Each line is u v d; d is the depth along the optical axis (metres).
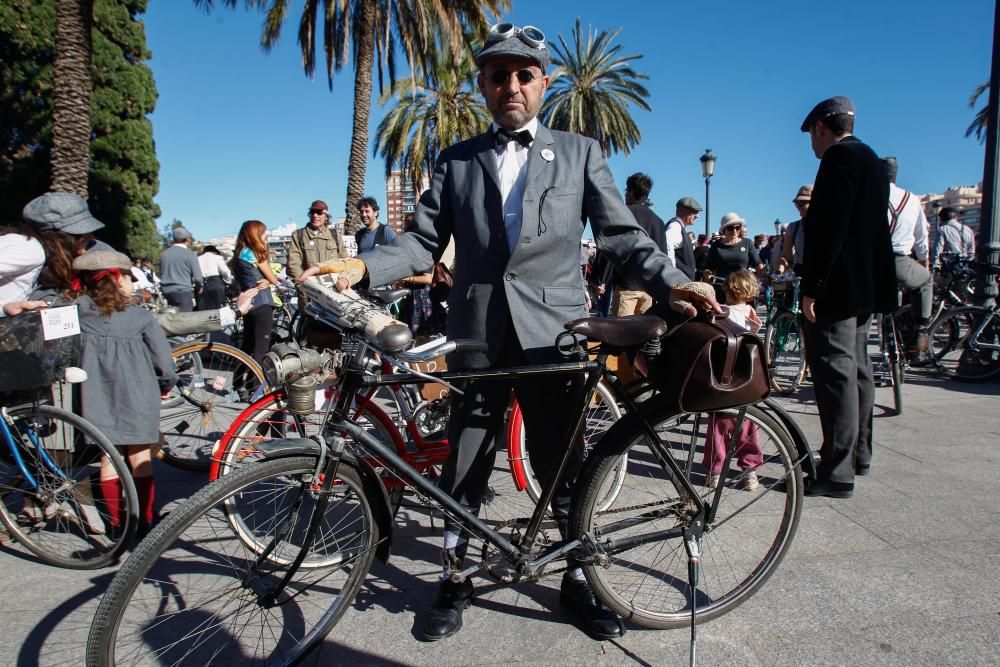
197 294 8.79
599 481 2.12
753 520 2.84
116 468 2.62
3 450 2.79
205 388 4.12
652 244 2.15
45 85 18.69
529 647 2.14
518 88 2.13
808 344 3.22
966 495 3.24
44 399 2.80
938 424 4.51
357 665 2.07
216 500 1.80
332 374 2.03
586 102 27.73
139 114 20.83
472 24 15.03
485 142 2.27
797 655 2.07
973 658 2.02
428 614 2.25
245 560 2.23
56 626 2.26
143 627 2.00
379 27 14.94
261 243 5.82
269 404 2.88
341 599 2.16
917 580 2.47
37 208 2.93
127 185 20.34
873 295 3.04
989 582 2.44
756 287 4.05
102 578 2.61
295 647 2.08
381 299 2.46
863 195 2.97
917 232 5.75
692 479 2.23
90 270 2.74
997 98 5.87
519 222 2.18
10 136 18.94
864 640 2.13
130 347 2.79
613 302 5.06
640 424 2.11
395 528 3.01
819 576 2.51
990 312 5.73
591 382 2.08
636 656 2.09
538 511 2.13
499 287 2.20
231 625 2.16
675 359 2.00
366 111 14.52
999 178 5.86
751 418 2.27
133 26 20.69
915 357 6.12
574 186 2.21
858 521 2.96
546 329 2.16
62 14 9.24
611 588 2.19
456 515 2.12
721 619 2.27
